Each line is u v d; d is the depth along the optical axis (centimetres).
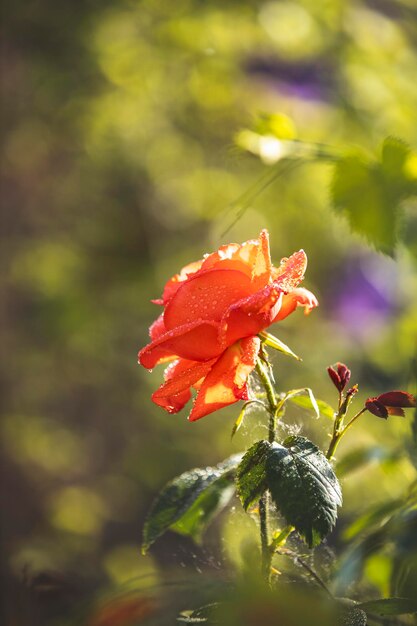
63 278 394
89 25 329
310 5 266
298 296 98
